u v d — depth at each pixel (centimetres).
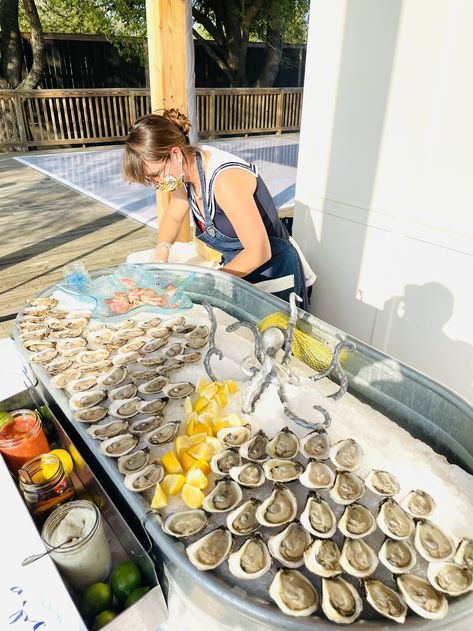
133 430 84
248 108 856
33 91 687
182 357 107
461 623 54
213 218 138
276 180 511
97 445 81
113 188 499
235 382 96
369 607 55
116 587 67
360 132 167
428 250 156
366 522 66
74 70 866
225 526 65
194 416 86
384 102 155
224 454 78
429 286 160
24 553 67
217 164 126
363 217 175
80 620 59
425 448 84
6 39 790
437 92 139
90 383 97
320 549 62
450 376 162
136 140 119
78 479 87
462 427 82
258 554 61
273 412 89
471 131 134
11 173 566
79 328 118
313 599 55
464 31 128
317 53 174
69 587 68
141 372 101
